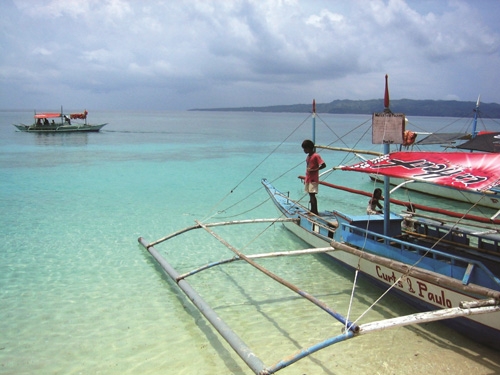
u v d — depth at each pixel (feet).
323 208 58.44
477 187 21.86
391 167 27.53
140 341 23.13
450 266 23.49
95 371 20.40
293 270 33.94
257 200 62.34
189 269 34.32
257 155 126.11
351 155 130.72
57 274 32.53
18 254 36.83
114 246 39.60
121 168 92.27
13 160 101.40
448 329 23.86
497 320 19.98
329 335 23.75
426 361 20.83
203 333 24.09
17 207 54.54
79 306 27.22
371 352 21.75
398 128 29.66
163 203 58.90
